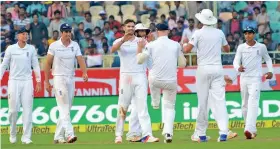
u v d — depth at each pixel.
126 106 33.97
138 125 34.75
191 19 58.44
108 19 61.84
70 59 34.28
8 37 59.53
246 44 35.53
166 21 59.81
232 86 45.62
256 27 60.22
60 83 34.22
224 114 32.47
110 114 44.78
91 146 31.20
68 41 34.28
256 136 38.06
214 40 32.03
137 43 33.44
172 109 32.91
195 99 45.16
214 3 57.16
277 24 60.97
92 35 59.03
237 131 42.66
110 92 45.62
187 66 46.03
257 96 35.56
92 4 62.41
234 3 60.97
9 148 31.80
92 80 45.53
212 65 32.16
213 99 32.53
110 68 45.62
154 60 32.44
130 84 33.47
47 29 59.38
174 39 58.62
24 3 60.91
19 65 35.19
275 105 45.25
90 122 44.56
